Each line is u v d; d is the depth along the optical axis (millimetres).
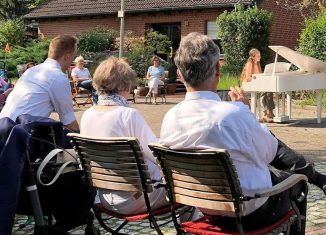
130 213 3699
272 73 12164
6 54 27359
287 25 24438
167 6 25297
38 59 27406
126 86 3893
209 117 3113
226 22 21250
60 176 3762
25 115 3688
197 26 24969
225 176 3006
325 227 4949
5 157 3240
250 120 3105
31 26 34344
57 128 3715
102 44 26656
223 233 3152
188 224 3326
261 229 3184
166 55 25453
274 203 3238
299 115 14320
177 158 3170
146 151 3771
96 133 3807
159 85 18547
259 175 3188
